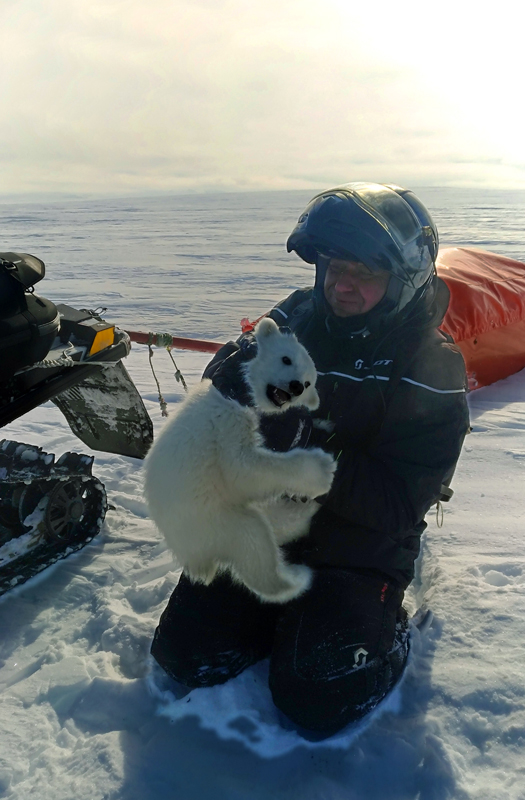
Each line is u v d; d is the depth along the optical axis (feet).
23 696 6.97
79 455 10.57
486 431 14.58
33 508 9.37
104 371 10.28
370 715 6.51
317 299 7.44
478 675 6.80
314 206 7.14
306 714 6.30
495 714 6.35
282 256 56.49
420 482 6.74
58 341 9.41
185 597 7.02
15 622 8.22
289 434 6.49
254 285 40.52
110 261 54.54
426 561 9.21
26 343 7.58
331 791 5.71
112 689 6.93
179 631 6.86
